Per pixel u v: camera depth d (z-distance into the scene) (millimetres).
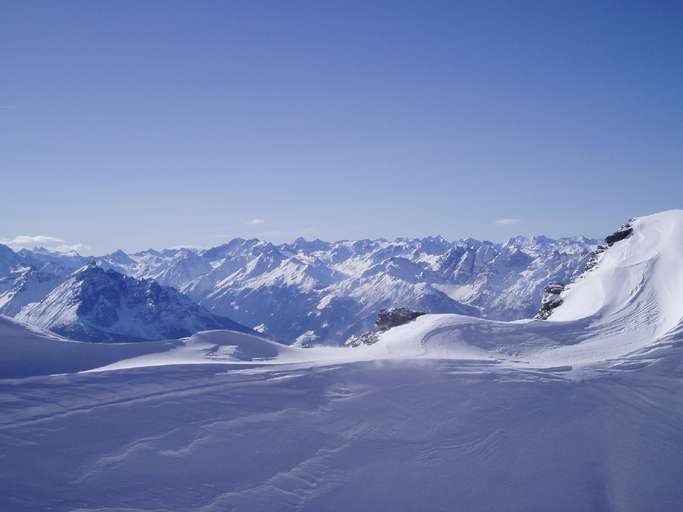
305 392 30688
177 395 28281
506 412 29484
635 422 28641
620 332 49094
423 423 27953
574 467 24656
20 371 37312
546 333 50688
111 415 25359
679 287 55281
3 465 20875
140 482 21312
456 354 46281
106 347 44094
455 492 22781
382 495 22391
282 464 23641
